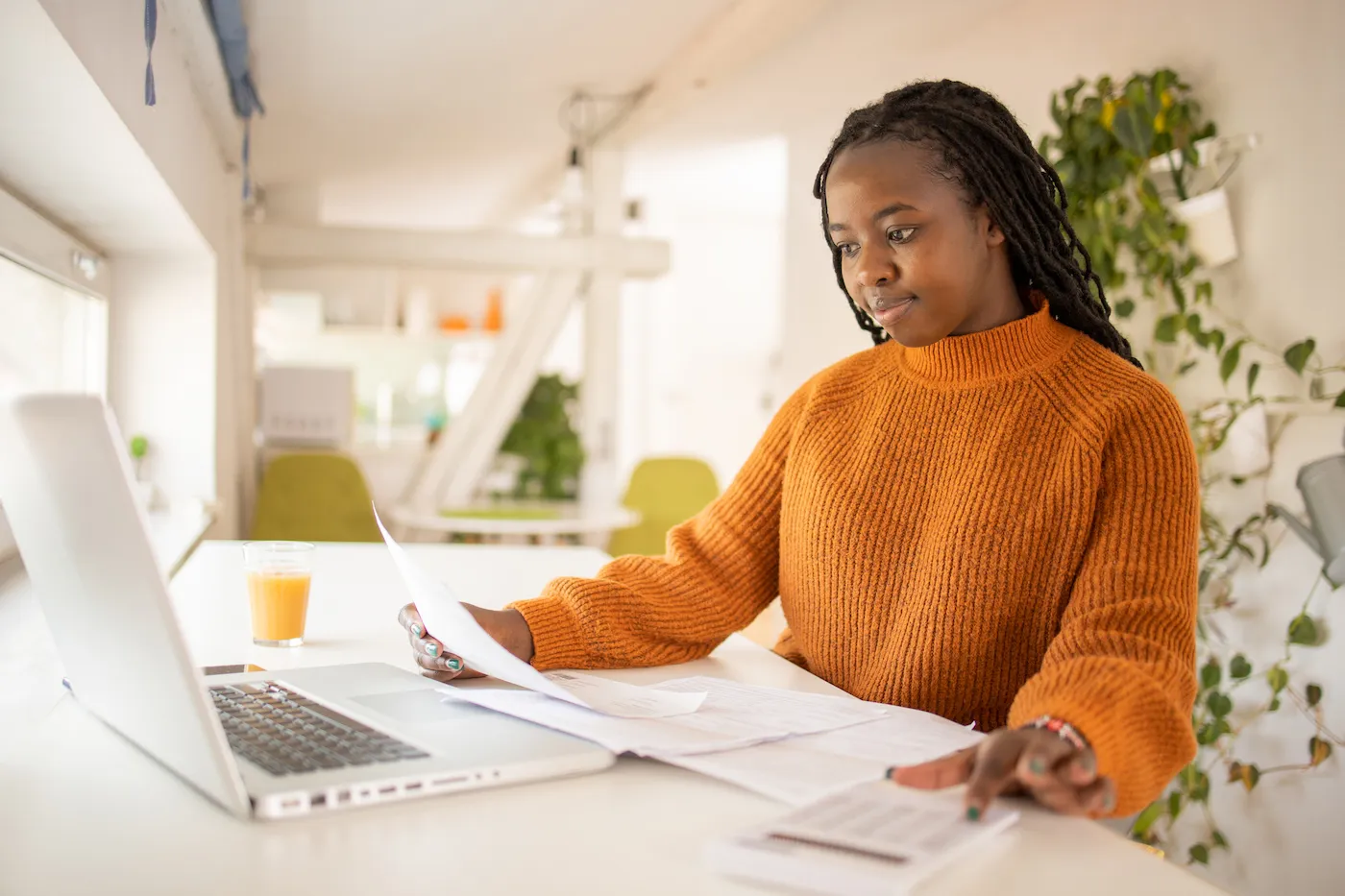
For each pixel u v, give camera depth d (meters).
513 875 0.60
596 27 3.47
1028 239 1.02
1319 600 2.25
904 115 1.00
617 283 4.89
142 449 3.16
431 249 4.65
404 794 0.71
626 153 5.59
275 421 4.75
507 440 5.04
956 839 0.63
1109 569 0.92
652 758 0.82
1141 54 2.81
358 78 3.94
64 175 2.06
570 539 4.77
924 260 0.98
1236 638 2.45
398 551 0.90
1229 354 2.35
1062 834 0.68
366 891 0.57
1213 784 2.49
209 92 2.73
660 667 1.16
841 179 0.99
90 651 0.79
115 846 0.62
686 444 7.60
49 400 0.66
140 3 1.82
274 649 1.18
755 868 0.60
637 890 0.59
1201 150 2.43
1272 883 2.34
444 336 6.49
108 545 0.66
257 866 0.60
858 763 0.79
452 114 4.47
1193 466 0.97
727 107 4.64
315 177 5.67
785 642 1.34
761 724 0.87
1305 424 2.30
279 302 5.88
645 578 1.19
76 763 0.77
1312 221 2.29
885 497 1.09
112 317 3.21
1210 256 2.44
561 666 1.09
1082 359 1.05
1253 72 2.44
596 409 4.93
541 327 4.82
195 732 0.66
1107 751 0.69
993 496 1.01
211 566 1.76
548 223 7.23
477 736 0.81
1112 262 2.58
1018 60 3.35
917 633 1.04
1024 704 0.77
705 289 7.58
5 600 1.46
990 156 0.98
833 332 4.57
